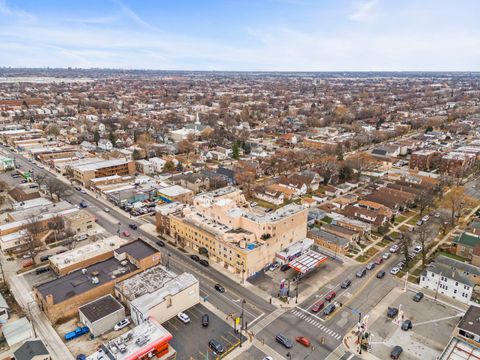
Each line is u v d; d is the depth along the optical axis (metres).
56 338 83.94
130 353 73.56
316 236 133.12
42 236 128.25
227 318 91.81
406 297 101.75
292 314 93.75
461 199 160.25
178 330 87.12
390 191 177.25
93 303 90.69
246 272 108.06
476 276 103.75
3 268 113.06
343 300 99.81
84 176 190.50
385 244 133.38
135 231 141.12
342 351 81.69
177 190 173.38
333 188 185.00
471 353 73.25
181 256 121.94
